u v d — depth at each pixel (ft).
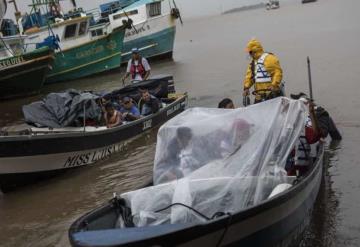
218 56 100.12
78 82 89.86
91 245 14.43
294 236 20.22
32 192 31.22
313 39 106.42
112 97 40.73
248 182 18.99
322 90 49.16
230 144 20.12
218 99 53.01
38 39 90.99
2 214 28.09
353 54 73.51
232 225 16.12
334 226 21.67
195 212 17.83
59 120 35.88
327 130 31.71
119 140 36.68
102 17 112.06
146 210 18.89
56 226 25.68
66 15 100.48
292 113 21.20
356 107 40.55
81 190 30.40
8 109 70.08
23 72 76.64
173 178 20.07
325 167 28.07
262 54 31.24
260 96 30.76
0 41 81.20
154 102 41.16
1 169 30.71
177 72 81.46
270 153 19.80
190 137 20.57
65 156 32.81
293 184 19.97
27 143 30.81
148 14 104.01
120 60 96.17
